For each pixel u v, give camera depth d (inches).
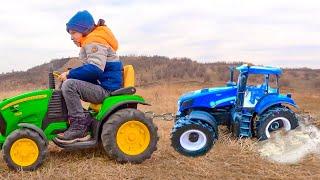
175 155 106.0
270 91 120.5
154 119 152.8
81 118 98.3
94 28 102.0
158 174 91.9
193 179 89.3
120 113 99.0
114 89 101.7
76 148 98.1
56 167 95.7
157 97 235.6
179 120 111.0
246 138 114.7
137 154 99.0
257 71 117.0
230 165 98.1
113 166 96.6
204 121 108.6
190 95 122.6
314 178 89.5
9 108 96.1
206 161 101.3
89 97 98.7
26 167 93.2
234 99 120.7
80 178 89.0
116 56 102.6
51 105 98.4
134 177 89.9
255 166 97.4
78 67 98.1
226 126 128.4
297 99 250.4
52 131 98.6
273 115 113.0
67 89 97.4
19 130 93.9
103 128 98.0
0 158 102.9
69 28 101.6
